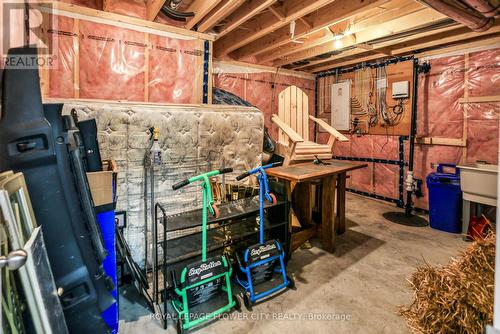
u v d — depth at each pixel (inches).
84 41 102.2
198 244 82.4
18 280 34.7
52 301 39.6
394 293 86.2
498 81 134.2
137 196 93.6
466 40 142.7
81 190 51.0
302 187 122.3
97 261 52.1
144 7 118.2
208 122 108.0
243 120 119.0
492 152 137.8
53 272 47.2
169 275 77.1
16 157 43.9
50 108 47.8
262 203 84.3
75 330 49.0
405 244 122.6
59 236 47.7
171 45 120.0
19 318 34.4
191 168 104.7
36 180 45.6
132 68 111.9
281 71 201.5
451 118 152.1
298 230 116.3
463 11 87.0
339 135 131.5
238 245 94.4
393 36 134.0
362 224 148.2
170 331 70.1
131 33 111.0
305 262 105.9
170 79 120.6
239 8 115.7
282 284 86.6
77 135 53.5
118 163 90.4
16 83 43.7
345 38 145.3
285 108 141.6
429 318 44.1
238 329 70.6
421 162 167.3
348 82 201.2
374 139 191.3
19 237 34.8
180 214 82.3
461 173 127.3
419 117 165.8
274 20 120.1
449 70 151.1
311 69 216.5
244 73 182.1
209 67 129.9
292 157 125.6
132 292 86.4
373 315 76.0
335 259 108.4
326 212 114.7
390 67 176.4
